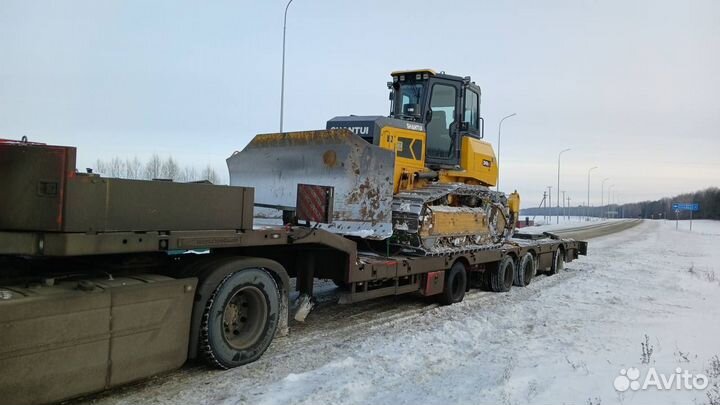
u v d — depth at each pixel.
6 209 3.79
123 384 4.26
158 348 4.30
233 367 5.00
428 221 8.12
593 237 32.88
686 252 23.17
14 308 3.39
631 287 11.30
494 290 10.62
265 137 8.34
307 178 7.79
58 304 3.62
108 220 3.91
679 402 4.25
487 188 10.81
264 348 5.29
